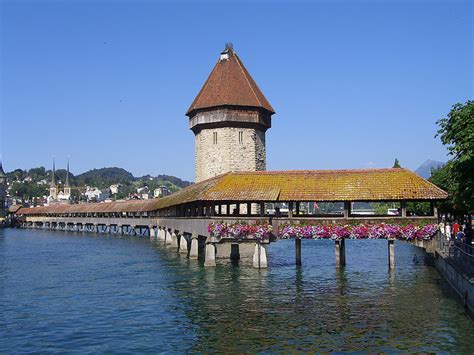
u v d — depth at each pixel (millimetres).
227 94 57969
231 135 58062
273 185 34031
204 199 33156
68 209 113062
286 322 20109
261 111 59688
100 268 38375
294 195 32750
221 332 18891
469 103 25000
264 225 32656
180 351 16828
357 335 18141
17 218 140500
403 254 46438
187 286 28688
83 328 19875
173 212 55469
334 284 28703
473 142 23000
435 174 51656
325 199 32156
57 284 30641
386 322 19812
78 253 52781
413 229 31578
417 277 30547
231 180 35188
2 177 160750
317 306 22938
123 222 88500
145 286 29156
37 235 94438
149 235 79938
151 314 21969
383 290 26484
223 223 33156
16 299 25812
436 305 22422
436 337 17703
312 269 35250
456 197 29750
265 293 26172
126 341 18078
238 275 32375
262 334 18500
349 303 23453
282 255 46375
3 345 17797
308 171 35094
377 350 16469
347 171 34375
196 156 61750
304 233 32188
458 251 24781
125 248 58219
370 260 41250
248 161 58625
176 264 39094
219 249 43094
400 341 17359
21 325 20422
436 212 31797
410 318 20312
